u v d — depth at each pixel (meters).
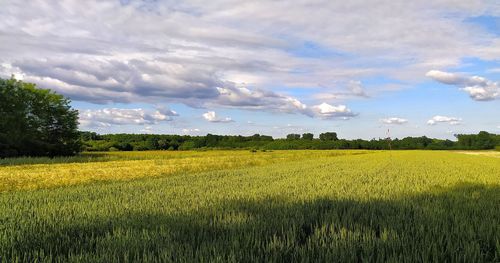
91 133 129.62
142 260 5.71
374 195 13.41
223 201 12.07
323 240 6.66
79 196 15.02
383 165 37.97
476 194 13.88
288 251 6.16
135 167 35.16
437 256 5.75
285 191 15.14
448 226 7.94
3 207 11.77
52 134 67.56
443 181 19.56
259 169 32.47
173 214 9.62
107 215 9.77
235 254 5.83
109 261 5.65
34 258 5.90
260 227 7.69
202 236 7.10
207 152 93.62
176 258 5.58
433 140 152.12
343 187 16.38
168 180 22.39
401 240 6.66
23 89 65.50
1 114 60.25
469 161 47.84
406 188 16.08
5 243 6.79
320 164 40.75
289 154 77.56
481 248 6.56
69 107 69.56
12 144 58.84
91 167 35.66
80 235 7.35
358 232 7.04
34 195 15.59
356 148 142.88
